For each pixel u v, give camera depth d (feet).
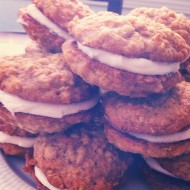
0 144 0.62
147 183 0.59
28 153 0.60
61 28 0.62
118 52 0.49
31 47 0.67
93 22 0.55
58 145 0.55
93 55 0.50
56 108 0.54
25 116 0.54
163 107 0.53
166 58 0.50
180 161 0.56
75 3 0.65
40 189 0.55
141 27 0.53
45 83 0.53
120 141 0.54
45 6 0.62
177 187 0.56
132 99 0.54
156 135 0.52
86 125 0.59
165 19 0.67
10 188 0.54
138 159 0.62
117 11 0.94
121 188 0.57
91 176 0.52
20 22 0.65
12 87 0.53
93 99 0.57
